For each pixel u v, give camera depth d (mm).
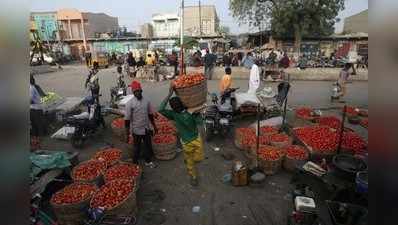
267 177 5797
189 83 6797
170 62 22016
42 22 43000
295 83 17391
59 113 9250
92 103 8461
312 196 4562
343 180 4641
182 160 6660
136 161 6203
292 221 4121
